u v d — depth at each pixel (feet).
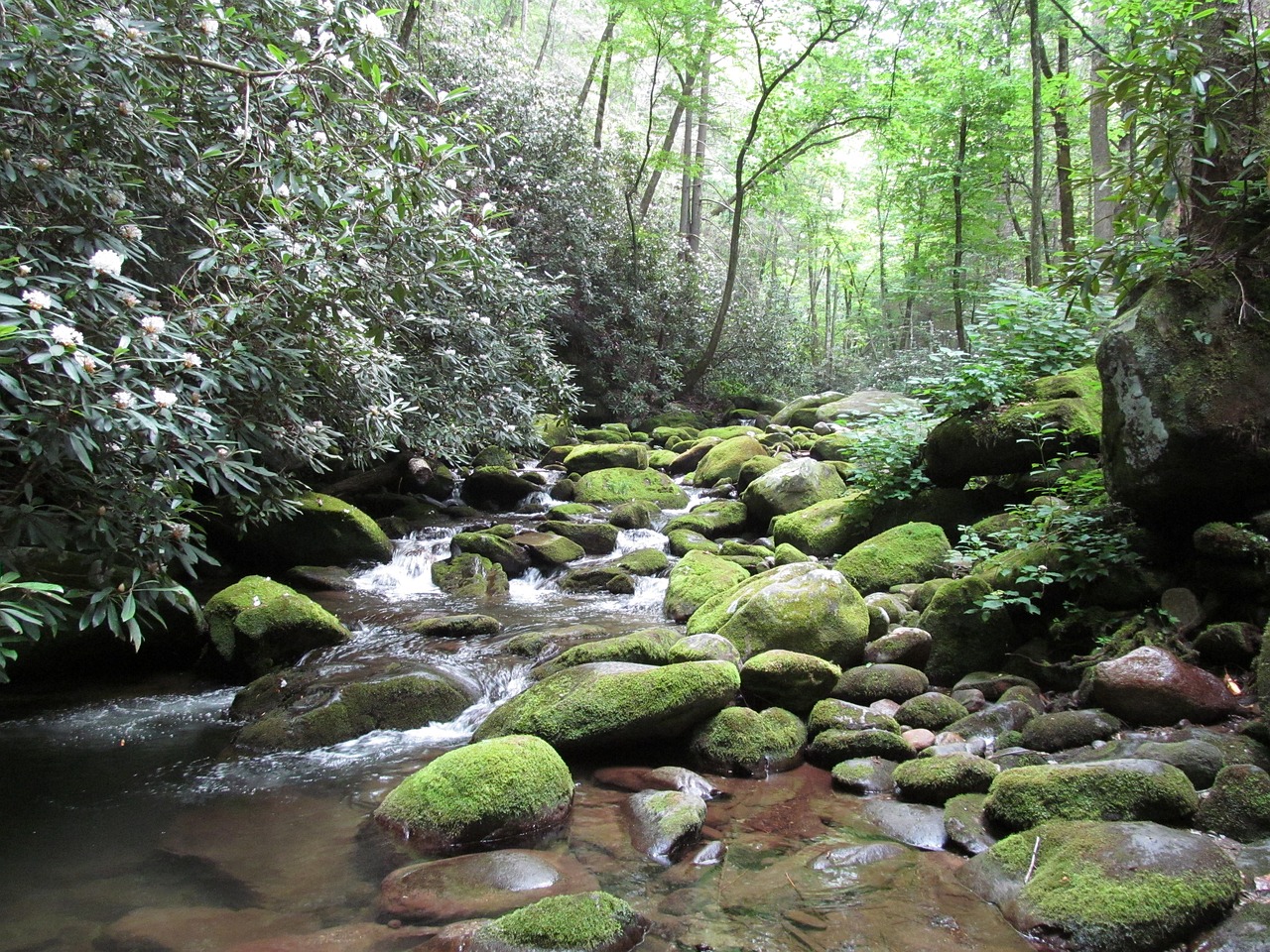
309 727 14.28
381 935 8.56
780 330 71.46
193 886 9.66
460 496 36.01
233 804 12.01
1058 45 48.44
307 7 13.58
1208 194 14.48
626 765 13.39
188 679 17.63
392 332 21.52
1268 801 9.34
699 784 12.31
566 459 40.27
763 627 16.07
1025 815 9.99
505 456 38.42
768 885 9.53
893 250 96.32
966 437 21.26
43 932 8.63
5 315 9.20
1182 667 12.21
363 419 18.63
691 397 64.28
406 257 16.05
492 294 25.70
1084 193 64.34
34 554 15.66
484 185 39.37
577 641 18.89
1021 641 15.99
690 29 50.85
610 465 39.29
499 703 16.10
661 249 59.47
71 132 11.39
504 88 47.73
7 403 9.87
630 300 55.11
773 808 11.68
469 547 26.81
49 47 10.87
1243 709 11.69
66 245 11.37
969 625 15.74
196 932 8.64
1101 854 8.71
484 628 19.97
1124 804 9.64
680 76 54.90
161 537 11.18
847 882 9.52
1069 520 15.90
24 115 10.92
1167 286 14.06
